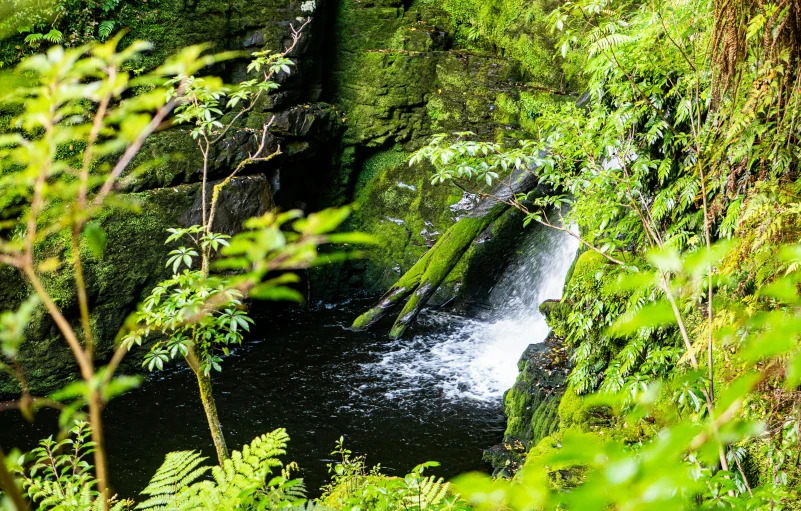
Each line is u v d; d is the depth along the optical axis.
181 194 9.59
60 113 0.76
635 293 4.32
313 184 12.30
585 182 4.50
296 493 3.04
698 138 3.44
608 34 4.63
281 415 8.08
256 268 0.67
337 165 12.42
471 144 4.57
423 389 8.71
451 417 8.02
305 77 11.25
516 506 0.60
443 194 12.11
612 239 4.68
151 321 3.51
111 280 9.01
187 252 3.73
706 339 2.86
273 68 4.22
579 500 0.53
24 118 0.76
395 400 8.43
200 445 7.46
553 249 10.77
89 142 0.73
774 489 2.41
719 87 3.24
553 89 11.49
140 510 3.22
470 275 11.48
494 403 8.36
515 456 6.76
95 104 6.99
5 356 8.45
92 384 0.75
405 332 10.63
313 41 11.05
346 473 4.55
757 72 2.94
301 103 11.28
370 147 12.54
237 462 2.88
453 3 12.25
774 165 3.09
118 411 8.16
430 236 12.14
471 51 12.08
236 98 4.11
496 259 11.40
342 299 12.18
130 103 0.75
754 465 3.48
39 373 8.65
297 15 10.62
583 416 5.38
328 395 8.57
